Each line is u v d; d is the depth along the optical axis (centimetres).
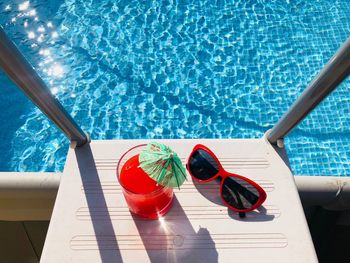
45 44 368
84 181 114
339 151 303
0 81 349
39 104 93
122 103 329
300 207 110
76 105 328
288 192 113
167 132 313
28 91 86
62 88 338
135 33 377
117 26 382
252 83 341
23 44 367
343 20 388
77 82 342
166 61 356
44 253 103
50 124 320
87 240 105
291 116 103
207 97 333
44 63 354
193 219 108
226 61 356
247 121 320
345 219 161
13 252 187
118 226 107
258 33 377
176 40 372
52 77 345
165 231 106
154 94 335
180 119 321
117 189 113
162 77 346
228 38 373
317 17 391
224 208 110
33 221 169
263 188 114
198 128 316
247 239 104
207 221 108
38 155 302
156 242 104
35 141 310
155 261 101
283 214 108
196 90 338
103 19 387
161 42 370
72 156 119
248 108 327
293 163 297
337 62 78
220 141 124
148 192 98
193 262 101
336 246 175
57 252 103
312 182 153
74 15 390
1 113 327
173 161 96
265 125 318
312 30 380
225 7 399
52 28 379
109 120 319
